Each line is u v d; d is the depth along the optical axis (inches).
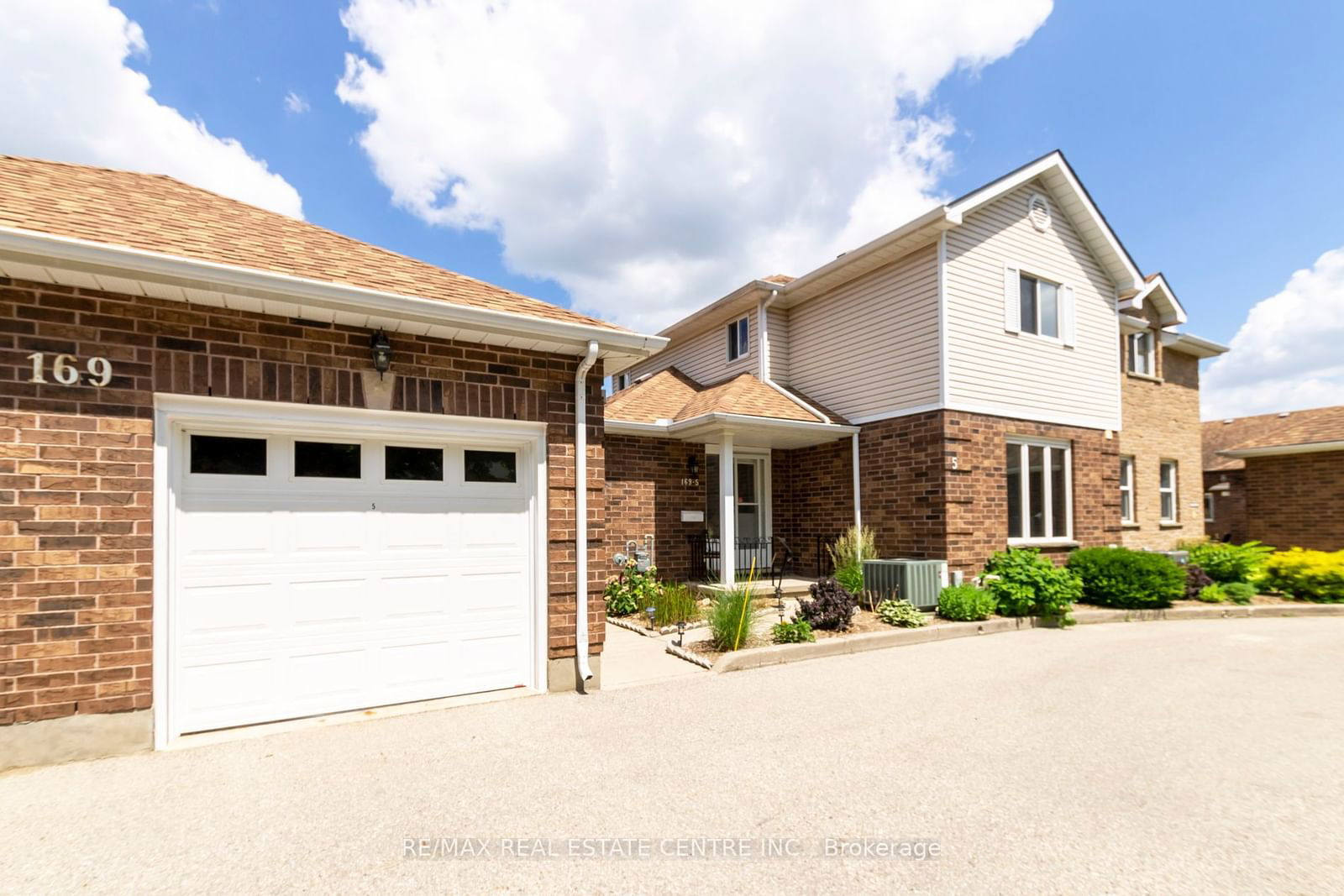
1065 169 446.6
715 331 566.9
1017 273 430.9
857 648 283.7
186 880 103.4
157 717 159.5
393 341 193.0
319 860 109.7
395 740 168.6
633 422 418.3
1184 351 627.5
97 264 142.7
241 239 185.9
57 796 133.2
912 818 125.6
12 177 184.5
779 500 494.9
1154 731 178.7
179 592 167.8
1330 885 101.6
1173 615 376.2
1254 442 614.9
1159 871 105.8
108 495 155.1
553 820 125.0
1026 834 118.9
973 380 399.5
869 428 436.5
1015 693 216.4
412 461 202.4
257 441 180.7
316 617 185.8
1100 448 471.8
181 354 164.2
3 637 144.6
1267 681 232.5
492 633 213.0
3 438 145.5
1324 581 407.5
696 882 103.0
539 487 218.7
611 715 191.3
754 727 181.0
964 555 384.2
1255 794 136.7
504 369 211.3
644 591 380.2
